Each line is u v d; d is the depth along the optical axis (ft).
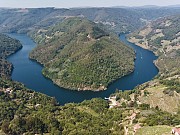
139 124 636.07
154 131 562.25
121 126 645.92
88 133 622.54
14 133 652.89
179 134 508.94
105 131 629.92
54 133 648.38
